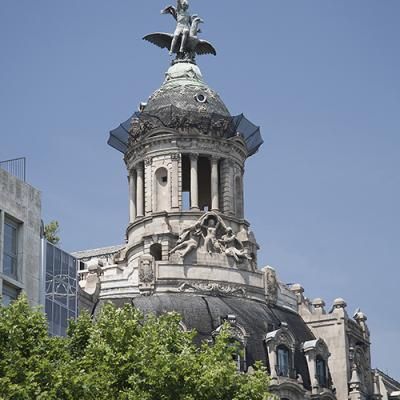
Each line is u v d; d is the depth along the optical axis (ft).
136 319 393.29
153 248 636.07
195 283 608.60
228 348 395.96
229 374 379.96
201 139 652.48
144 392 366.63
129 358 373.61
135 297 604.90
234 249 625.41
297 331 631.15
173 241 632.79
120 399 363.97
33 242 415.23
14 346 349.61
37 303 413.59
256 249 646.74
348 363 643.45
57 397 344.90
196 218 638.53
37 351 352.28
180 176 648.38
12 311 355.15
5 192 403.75
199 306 595.88
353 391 636.89
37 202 419.95
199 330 584.81
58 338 364.58
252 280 622.54
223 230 630.74
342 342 644.69
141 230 645.51
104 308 395.75
